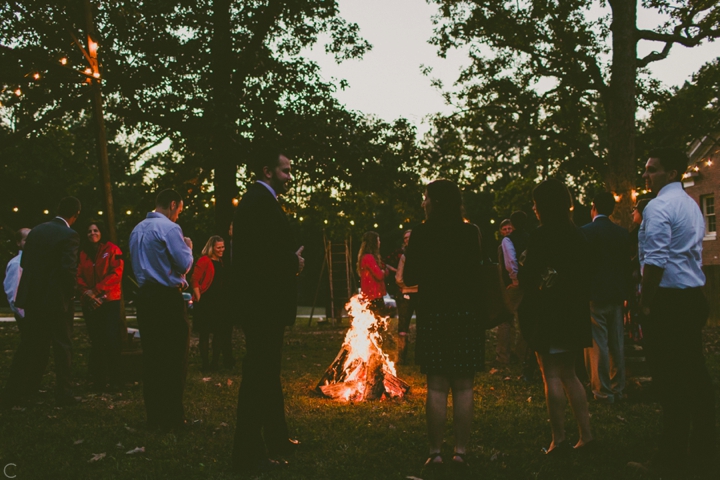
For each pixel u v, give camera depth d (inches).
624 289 227.5
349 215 742.5
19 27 493.4
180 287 195.0
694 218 152.1
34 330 227.9
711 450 153.4
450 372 150.6
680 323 149.9
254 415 152.0
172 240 189.9
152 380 192.7
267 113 573.6
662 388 150.9
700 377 152.6
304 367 336.8
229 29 575.5
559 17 618.2
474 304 154.6
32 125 539.2
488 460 159.5
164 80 555.5
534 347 160.9
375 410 220.8
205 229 837.8
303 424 199.6
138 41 548.7
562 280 159.5
